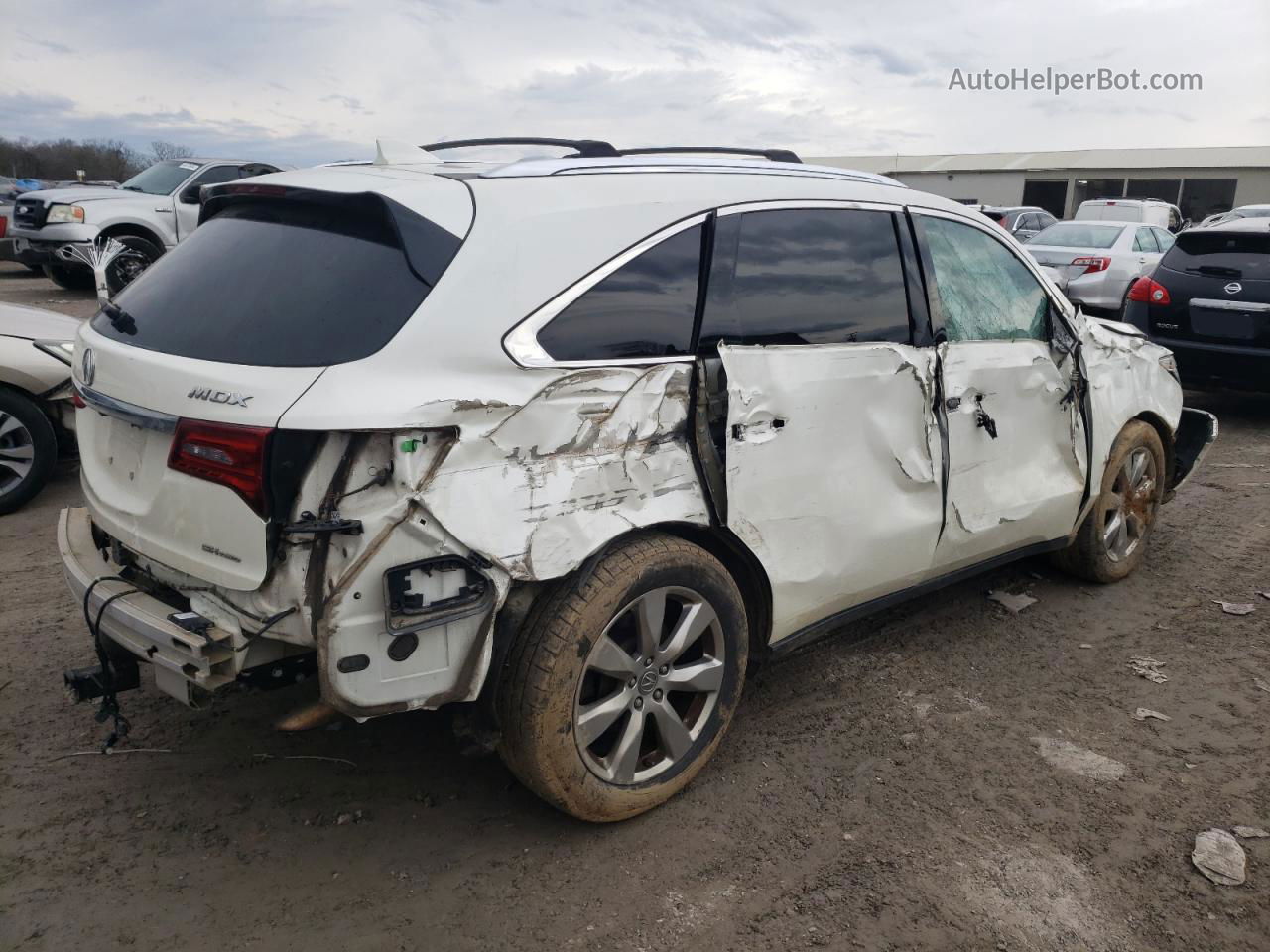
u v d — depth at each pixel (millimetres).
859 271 3311
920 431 3418
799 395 3012
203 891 2582
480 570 2375
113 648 2705
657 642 2779
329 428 2205
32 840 2762
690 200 2898
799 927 2482
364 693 2305
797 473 3037
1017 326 3932
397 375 2291
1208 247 7719
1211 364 7672
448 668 2406
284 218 2719
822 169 3479
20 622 4078
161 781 3059
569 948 2406
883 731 3416
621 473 2625
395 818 2904
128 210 13367
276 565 2281
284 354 2338
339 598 2236
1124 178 40000
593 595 2578
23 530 5180
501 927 2473
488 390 2373
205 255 2795
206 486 2322
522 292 2490
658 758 2951
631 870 2688
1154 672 3848
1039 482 4000
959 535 3645
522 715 2559
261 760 3193
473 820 2898
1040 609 4453
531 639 2559
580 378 2535
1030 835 2850
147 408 2459
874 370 3248
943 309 3580
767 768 3182
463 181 2641
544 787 2645
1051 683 3770
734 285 2943
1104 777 3137
